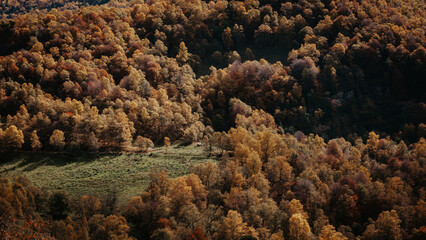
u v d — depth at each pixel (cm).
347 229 9575
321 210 9856
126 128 14188
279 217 8925
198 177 10106
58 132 13100
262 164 12412
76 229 7800
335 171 12150
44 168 12144
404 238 9531
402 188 11438
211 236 8100
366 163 13688
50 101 15625
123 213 8756
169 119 15500
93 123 13962
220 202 9719
